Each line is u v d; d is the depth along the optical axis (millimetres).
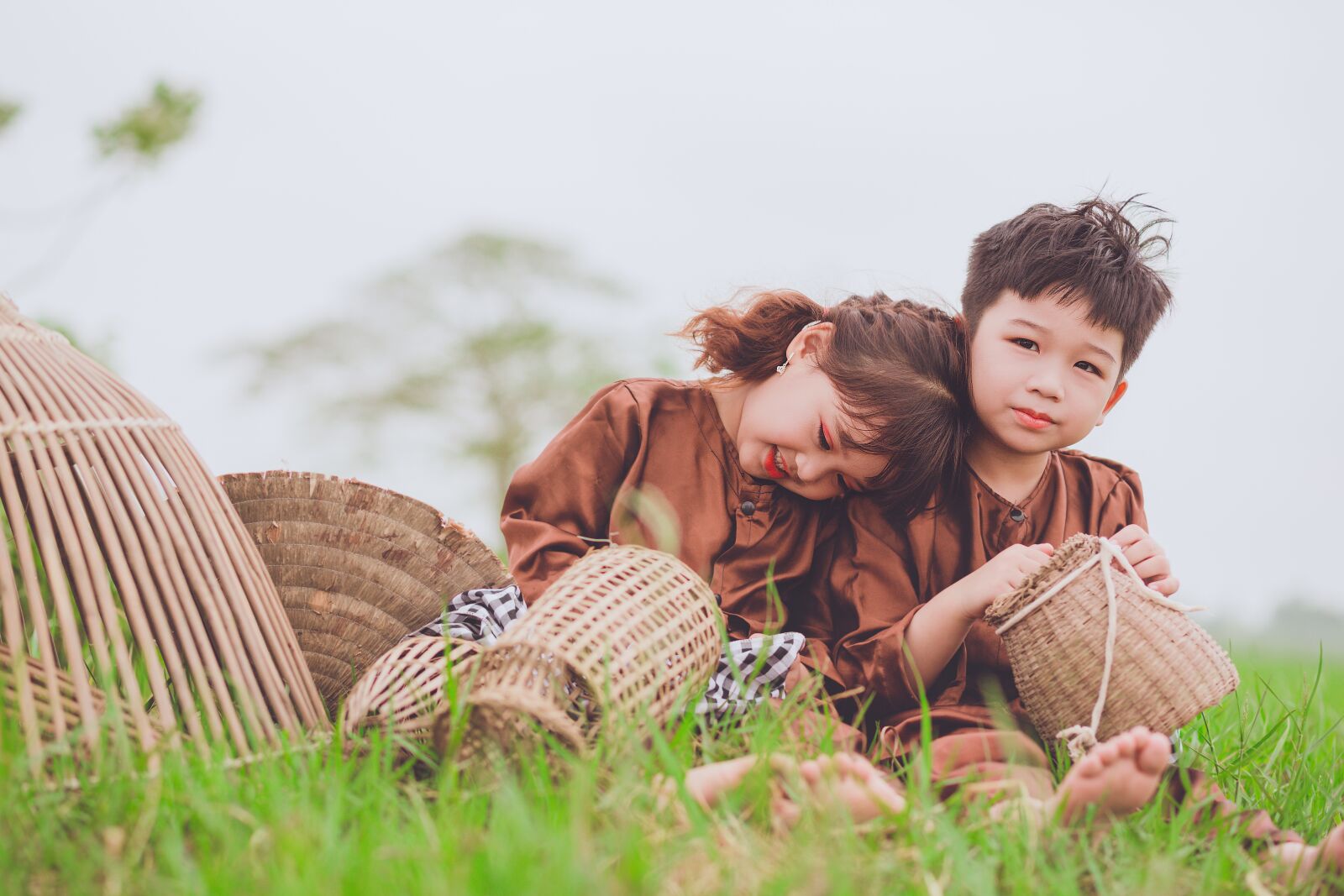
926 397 2795
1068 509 3039
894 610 2908
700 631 2428
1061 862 1864
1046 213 2828
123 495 2316
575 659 2133
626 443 3049
